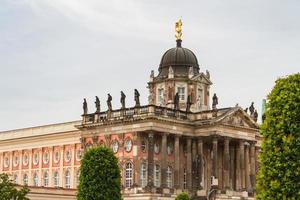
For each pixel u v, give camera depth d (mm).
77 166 154500
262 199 57156
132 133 135750
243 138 145125
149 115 132625
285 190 55594
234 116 143625
